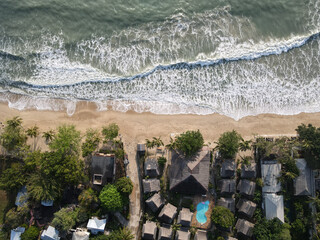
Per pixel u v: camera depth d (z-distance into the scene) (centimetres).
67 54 4847
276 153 4356
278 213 4259
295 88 4734
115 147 4503
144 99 4700
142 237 4331
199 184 4216
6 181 4159
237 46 4844
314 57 4812
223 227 4234
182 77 4766
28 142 4550
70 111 4666
